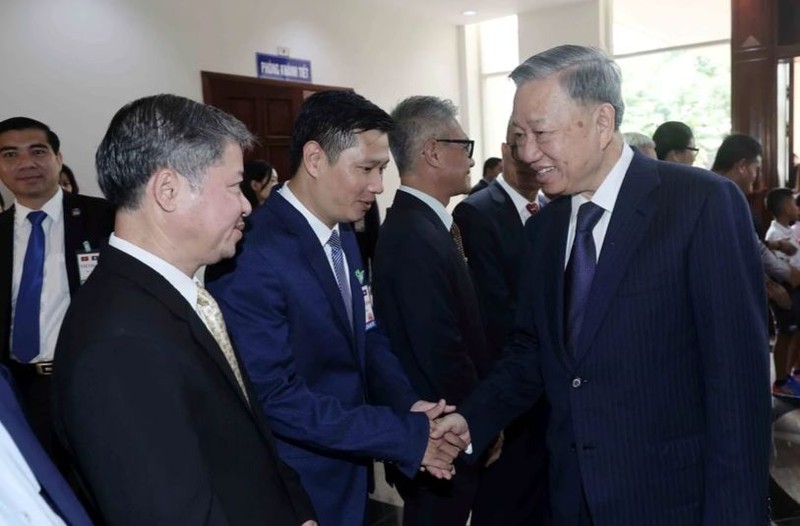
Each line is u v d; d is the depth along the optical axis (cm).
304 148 129
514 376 143
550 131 110
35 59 395
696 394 114
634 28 709
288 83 572
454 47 782
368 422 127
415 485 173
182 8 482
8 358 231
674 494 114
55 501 81
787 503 256
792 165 607
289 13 573
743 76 608
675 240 108
